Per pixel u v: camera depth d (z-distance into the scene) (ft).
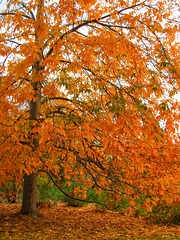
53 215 26.99
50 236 18.10
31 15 22.18
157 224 24.16
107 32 15.56
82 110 17.29
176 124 14.89
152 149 13.69
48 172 23.07
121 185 18.15
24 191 24.36
